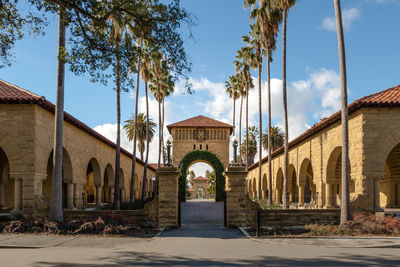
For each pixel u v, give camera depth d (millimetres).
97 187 28094
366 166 16953
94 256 9031
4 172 24562
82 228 13891
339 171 25812
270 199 28344
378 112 17203
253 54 36781
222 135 51469
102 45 13625
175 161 50562
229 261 8328
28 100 16578
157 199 16391
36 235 13156
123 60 14148
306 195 41000
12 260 8406
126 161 39250
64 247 10742
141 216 16297
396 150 23844
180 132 51312
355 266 7707
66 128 20594
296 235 12969
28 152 16750
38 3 12219
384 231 13461
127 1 13016
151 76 37719
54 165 15305
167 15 13078
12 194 25281
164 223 15836
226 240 12172
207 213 26484
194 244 11258
